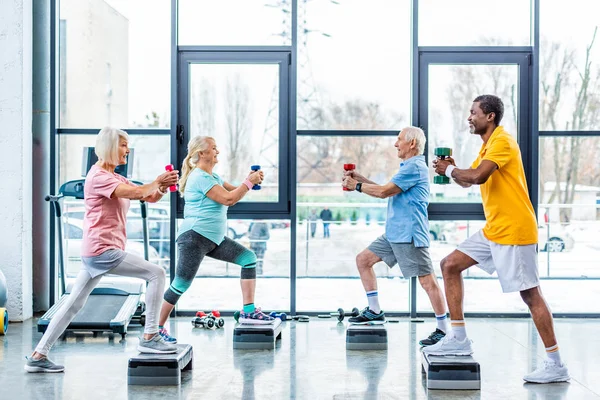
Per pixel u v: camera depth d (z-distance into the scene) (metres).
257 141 7.09
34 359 4.86
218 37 7.06
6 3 6.73
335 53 7.07
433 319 6.94
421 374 4.86
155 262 7.21
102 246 4.63
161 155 7.09
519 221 4.52
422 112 7.02
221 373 4.88
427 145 7.04
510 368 5.04
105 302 6.31
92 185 4.61
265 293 7.16
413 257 5.61
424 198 5.67
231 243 5.68
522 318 7.02
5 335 6.11
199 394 4.37
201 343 5.86
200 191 5.42
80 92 7.12
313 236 7.16
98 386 4.54
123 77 7.08
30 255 6.95
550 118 7.05
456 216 7.03
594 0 7.00
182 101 7.07
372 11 7.05
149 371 4.57
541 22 6.98
